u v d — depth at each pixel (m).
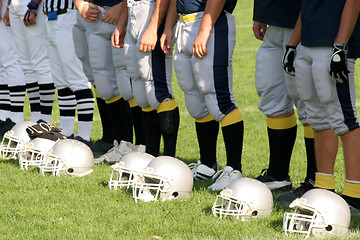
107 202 14.41
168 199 14.44
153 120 17.89
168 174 14.27
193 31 15.81
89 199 14.71
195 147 24.00
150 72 16.88
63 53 21.44
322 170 13.81
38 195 15.15
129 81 18.88
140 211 13.62
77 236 11.93
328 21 12.38
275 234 11.84
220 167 19.78
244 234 11.91
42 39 23.28
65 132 22.70
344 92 12.63
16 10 23.66
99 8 19.12
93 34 19.50
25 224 12.75
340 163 19.88
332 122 12.97
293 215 11.74
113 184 15.62
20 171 17.92
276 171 16.02
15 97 25.47
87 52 20.62
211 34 15.46
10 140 19.25
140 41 16.62
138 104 17.92
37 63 23.55
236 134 16.02
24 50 24.39
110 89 19.64
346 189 13.27
